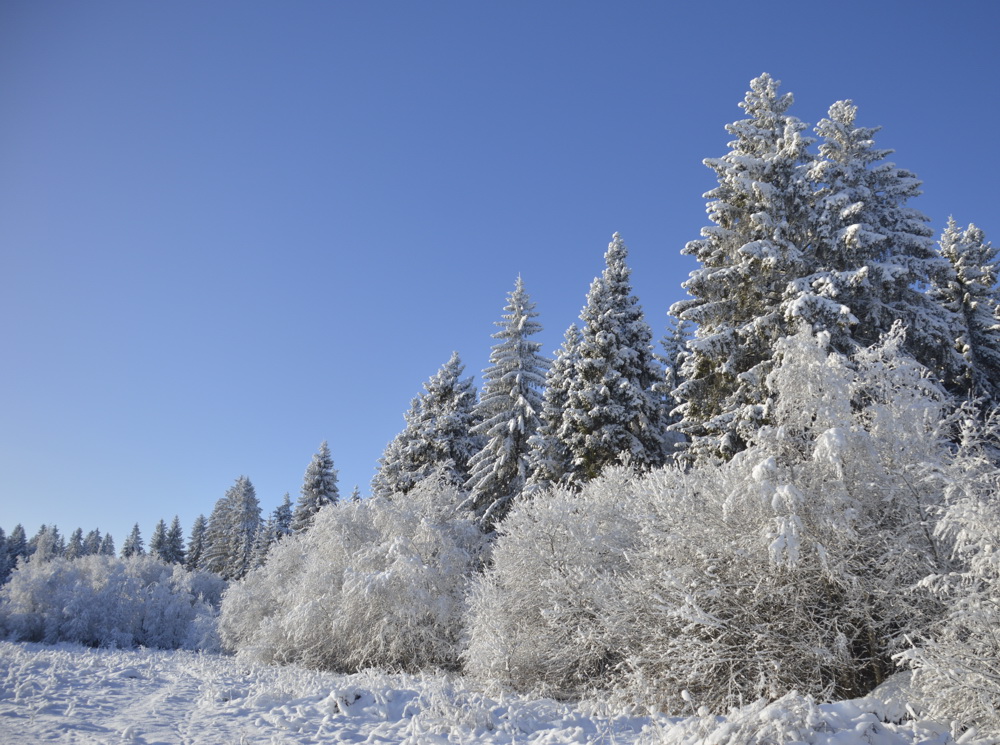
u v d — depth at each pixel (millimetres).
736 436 14523
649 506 10727
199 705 9258
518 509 12570
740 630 7746
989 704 4898
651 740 6000
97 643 25703
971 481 6691
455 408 31719
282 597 19500
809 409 8758
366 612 14781
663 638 8305
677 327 30812
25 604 26000
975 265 20453
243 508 60625
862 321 15234
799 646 7406
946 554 7180
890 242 16828
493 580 12078
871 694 6570
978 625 5379
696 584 8180
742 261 15883
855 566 7613
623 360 20688
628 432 20156
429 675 12156
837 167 17984
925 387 8695
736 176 16375
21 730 7332
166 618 27750
